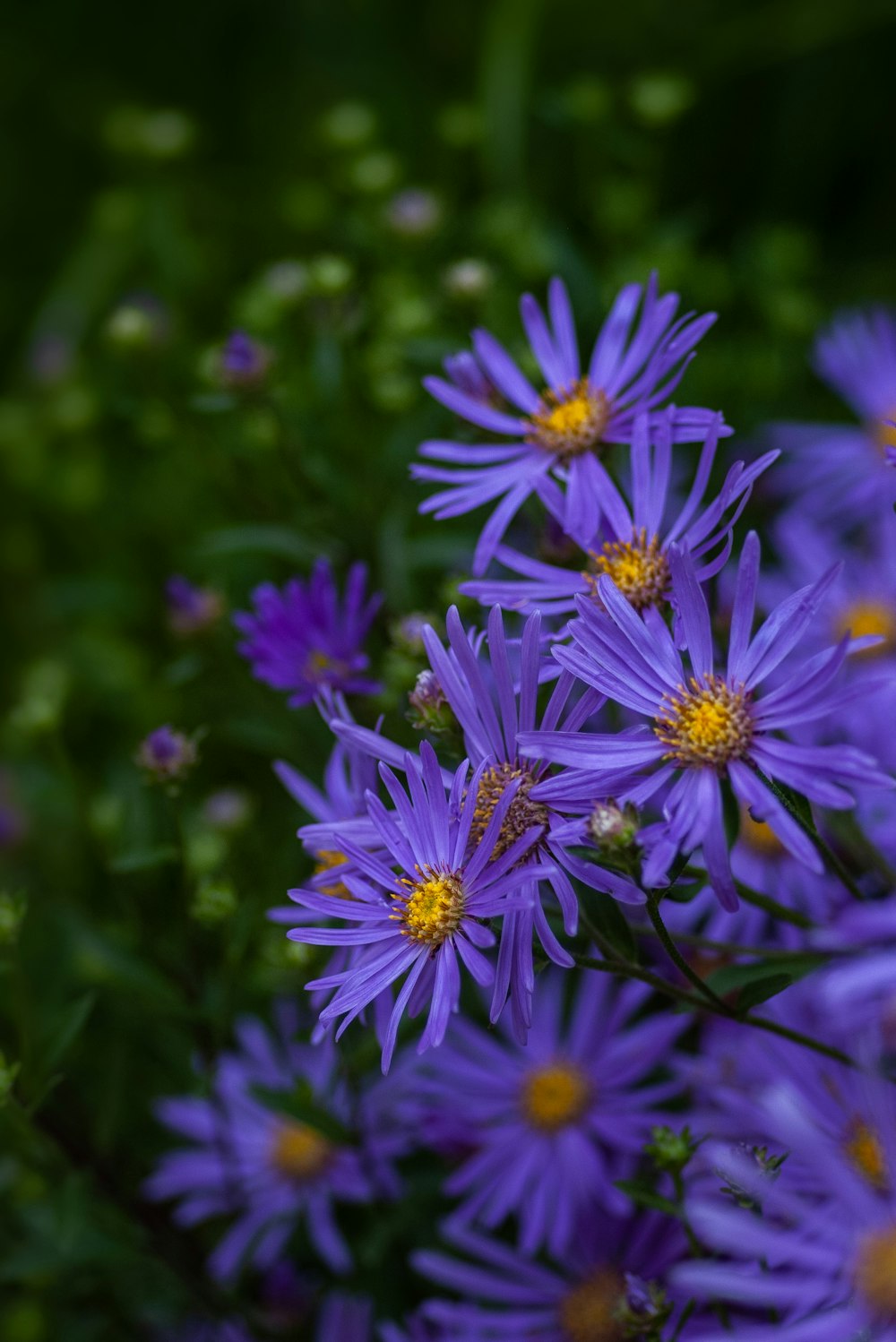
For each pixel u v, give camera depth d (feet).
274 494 2.09
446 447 1.67
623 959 1.52
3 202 3.21
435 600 1.95
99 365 2.83
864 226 2.79
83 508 2.45
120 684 2.32
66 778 1.85
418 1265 1.75
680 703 1.50
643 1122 1.76
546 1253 1.75
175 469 2.39
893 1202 1.46
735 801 1.49
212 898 1.72
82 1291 1.87
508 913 1.48
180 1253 1.84
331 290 1.98
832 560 1.99
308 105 3.09
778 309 2.15
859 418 2.24
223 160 3.19
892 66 2.78
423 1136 1.80
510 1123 1.79
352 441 2.01
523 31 2.69
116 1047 1.82
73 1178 1.73
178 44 3.27
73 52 3.28
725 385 2.13
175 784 1.71
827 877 1.79
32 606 2.68
